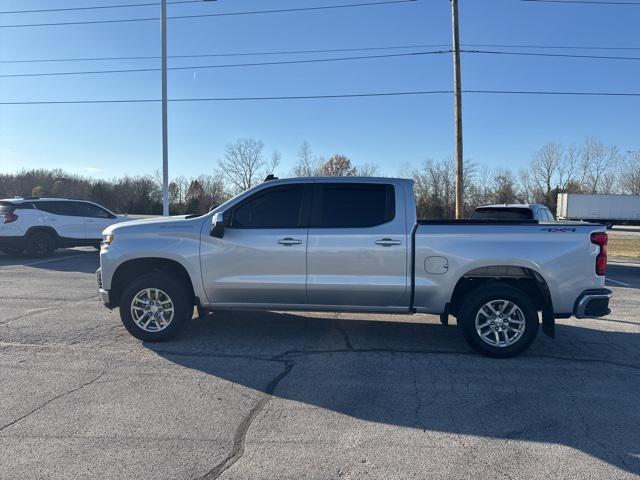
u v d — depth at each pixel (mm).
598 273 5570
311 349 5941
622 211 53531
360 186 5934
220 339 6297
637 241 28438
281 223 5945
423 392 4652
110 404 4270
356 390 4680
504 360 5617
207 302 6070
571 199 54188
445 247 5664
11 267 13031
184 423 3934
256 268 5910
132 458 3383
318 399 4461
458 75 20219
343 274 5805
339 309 5953
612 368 5387
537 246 5566
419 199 52406
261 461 3371
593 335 6762
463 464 3369
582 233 5566
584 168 67562
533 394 4633
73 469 3230
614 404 4422
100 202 57781
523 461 3420
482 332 5684
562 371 5273
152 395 4480
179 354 5664
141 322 6074
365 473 3238
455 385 4840
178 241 5996
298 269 5855
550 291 5574
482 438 3758
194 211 53469
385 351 5902
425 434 3812
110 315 7465
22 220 14602
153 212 55281
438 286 5688
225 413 4133
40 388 4598
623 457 3492
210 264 5957
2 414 4043
